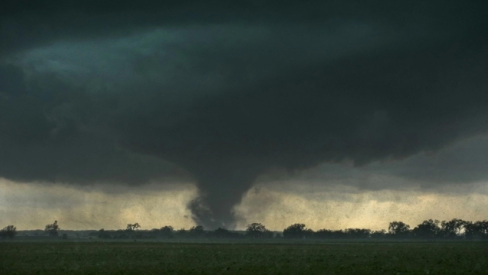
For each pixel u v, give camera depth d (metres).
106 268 59.75
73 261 73.56
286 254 93.69
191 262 70.44
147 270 56.25
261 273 51.97
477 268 56.47
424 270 52.91
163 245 155.75
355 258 78.50
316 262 69.06
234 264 65.81
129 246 143.50
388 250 113.62
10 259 78.00
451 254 89.81
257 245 164.12
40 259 78.31
